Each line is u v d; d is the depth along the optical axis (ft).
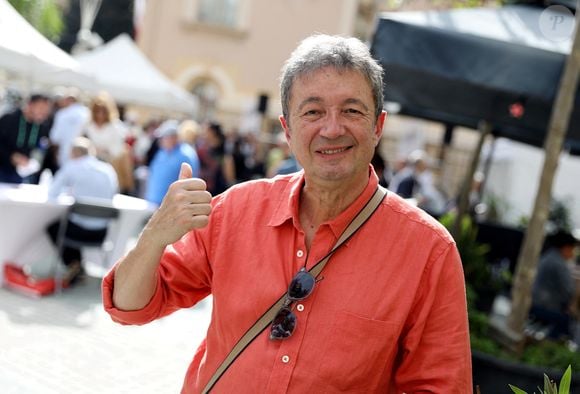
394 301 5.35
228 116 80.84
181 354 16.72
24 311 18.53
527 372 12.02
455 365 5.34
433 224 5.63
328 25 79.20
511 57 13.25
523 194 37.76
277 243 5.69
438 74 13.48
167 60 81.15
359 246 5.53
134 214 22.97
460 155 66.08
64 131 29.40
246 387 5.44
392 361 5.48
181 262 6.03
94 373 14.82
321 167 5.48
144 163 37.24
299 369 5.31
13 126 26.68
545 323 19.89
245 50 80.69
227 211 5.98
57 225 21.25
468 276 18.69
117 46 48.60
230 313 5.66
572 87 12.76
